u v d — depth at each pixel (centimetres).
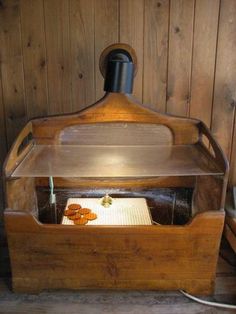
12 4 70
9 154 56
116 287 60
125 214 67
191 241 56
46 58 74
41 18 71
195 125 67
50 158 62
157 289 60
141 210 68
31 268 58
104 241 56
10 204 56
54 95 76
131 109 64
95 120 65
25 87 76
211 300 60
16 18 71
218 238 56
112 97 64
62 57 74
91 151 66
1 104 77
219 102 77
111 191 73
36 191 72
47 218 73
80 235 55
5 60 74
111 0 70
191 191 73
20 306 59
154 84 76
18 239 56
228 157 81
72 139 67
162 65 74
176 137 68
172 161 62
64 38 72
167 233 55
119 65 57
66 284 59
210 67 75
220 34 72
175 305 59
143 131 68
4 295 61
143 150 67
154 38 73
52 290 62
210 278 59
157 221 75
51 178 70
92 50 73
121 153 65
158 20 71
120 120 65
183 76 75
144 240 56
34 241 56
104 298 61
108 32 72
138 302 60
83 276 59
